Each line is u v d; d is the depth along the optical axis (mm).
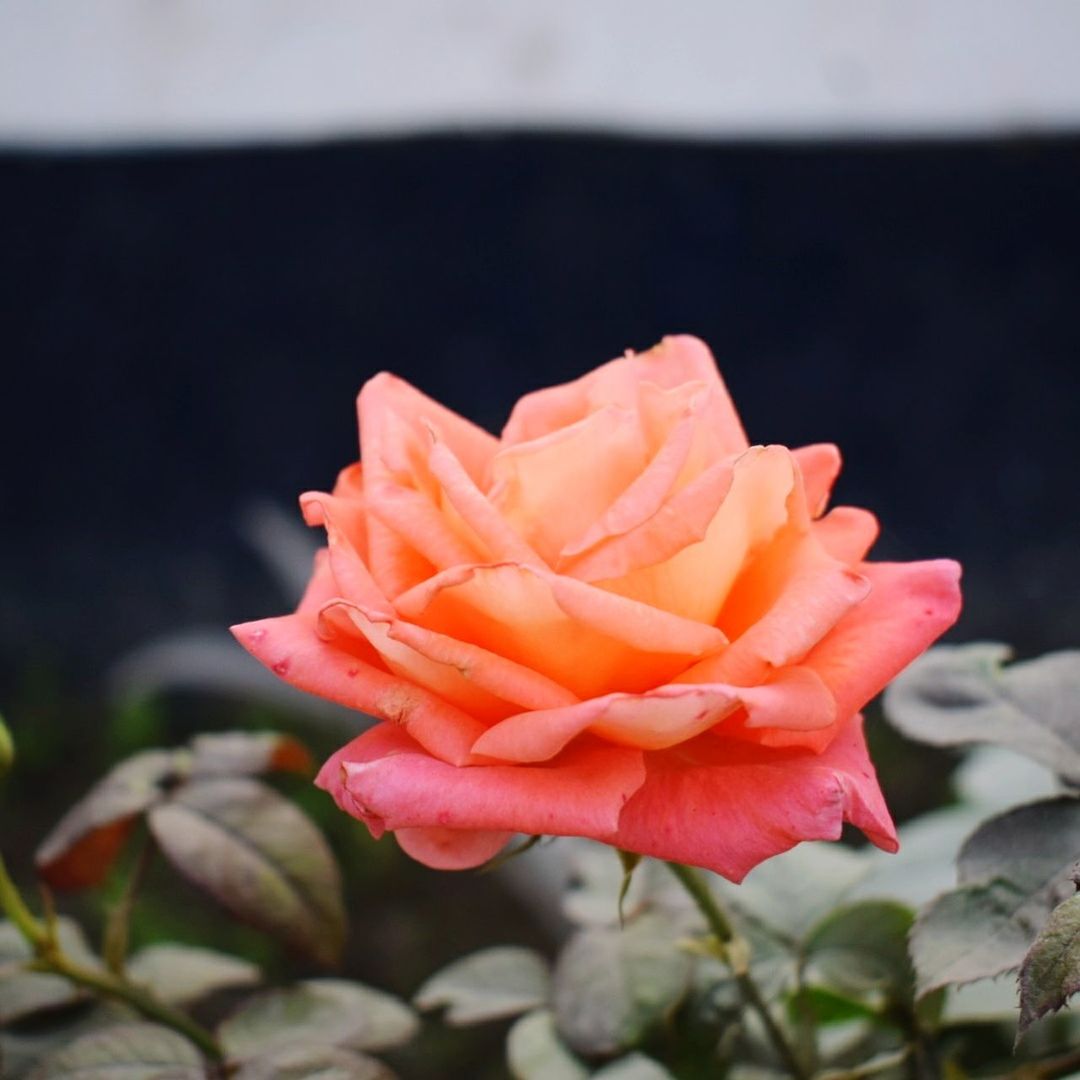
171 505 1333
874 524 587
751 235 1156
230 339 1288
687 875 607
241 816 641
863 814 556
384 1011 637
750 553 575
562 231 1178
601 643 556
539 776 554
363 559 577
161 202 1254
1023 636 1069
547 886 797
